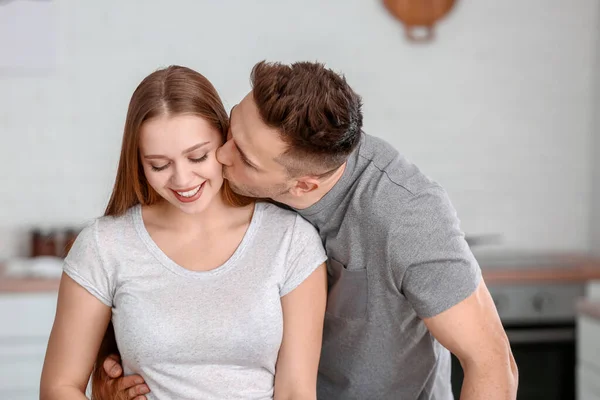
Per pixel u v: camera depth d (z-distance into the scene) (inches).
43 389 59.1
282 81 53.8
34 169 138.0
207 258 61.1
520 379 129.6
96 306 59.8
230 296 59.7
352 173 61.9
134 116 55.7
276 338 60.6
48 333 120.0
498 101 148.6
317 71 55.1
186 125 54.7
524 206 151.4
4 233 138.1
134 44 137.9
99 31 136.9
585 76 150.5
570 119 151.0
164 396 59.1
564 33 148.9
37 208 138.7
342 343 68.0
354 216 61.6
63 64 136.8
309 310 62.3
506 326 128.6
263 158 55.1
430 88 146.4
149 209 62.3
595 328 111.3
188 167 55.6
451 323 58.2
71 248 61.4
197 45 139.0
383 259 60.7
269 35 140.6
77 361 59.6
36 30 135.4
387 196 60.2
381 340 66.3
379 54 144.3
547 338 129.3
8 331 118.6
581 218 153.3
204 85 56.8
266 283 60.6
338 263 64.2
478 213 150.3
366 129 145.3
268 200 65.2
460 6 145.5
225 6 138.9
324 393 71.8
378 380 68.9
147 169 56.4
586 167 152.4
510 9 146.9
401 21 144.2
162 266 60.2
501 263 137.3
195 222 61.4
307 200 62.0
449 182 148.9
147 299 59.1
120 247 60.4
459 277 58.2
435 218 59.4
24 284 118.0
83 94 137.9
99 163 139.6
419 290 59.1
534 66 148.8
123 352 59.4
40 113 137.3
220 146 57.4
